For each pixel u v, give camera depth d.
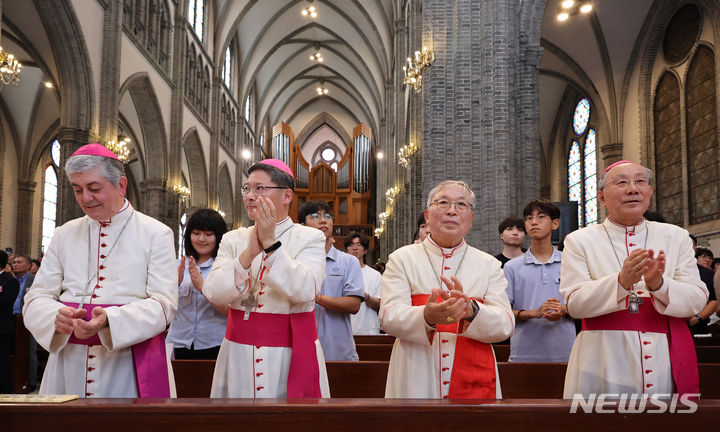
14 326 7.59
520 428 1.96
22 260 8.87
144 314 2.44
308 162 42.56
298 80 37.72
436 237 2.91
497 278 2.88
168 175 19.94
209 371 3.95
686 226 14.44
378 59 30.09
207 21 24.94
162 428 1.90
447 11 11.61
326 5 28.84
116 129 14.82
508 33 11.39
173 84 20.41
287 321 2.69
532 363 3.96
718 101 13.10
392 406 1.94
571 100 22.16
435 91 11.37
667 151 15.66
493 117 10.78
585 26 17.44
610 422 1.98
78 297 2.54
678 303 2.57
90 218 2.69
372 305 5.94
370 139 38.94
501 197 10.55
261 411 1.92
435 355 2.74
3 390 6.61
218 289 2.54
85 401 1.99
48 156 21.75
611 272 2.84
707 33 13.80
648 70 16.56
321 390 2.74
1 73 10.52
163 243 2.68
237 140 30.69
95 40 14.20
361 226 36.84
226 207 30.22
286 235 2.81
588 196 20.88
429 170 11.25
